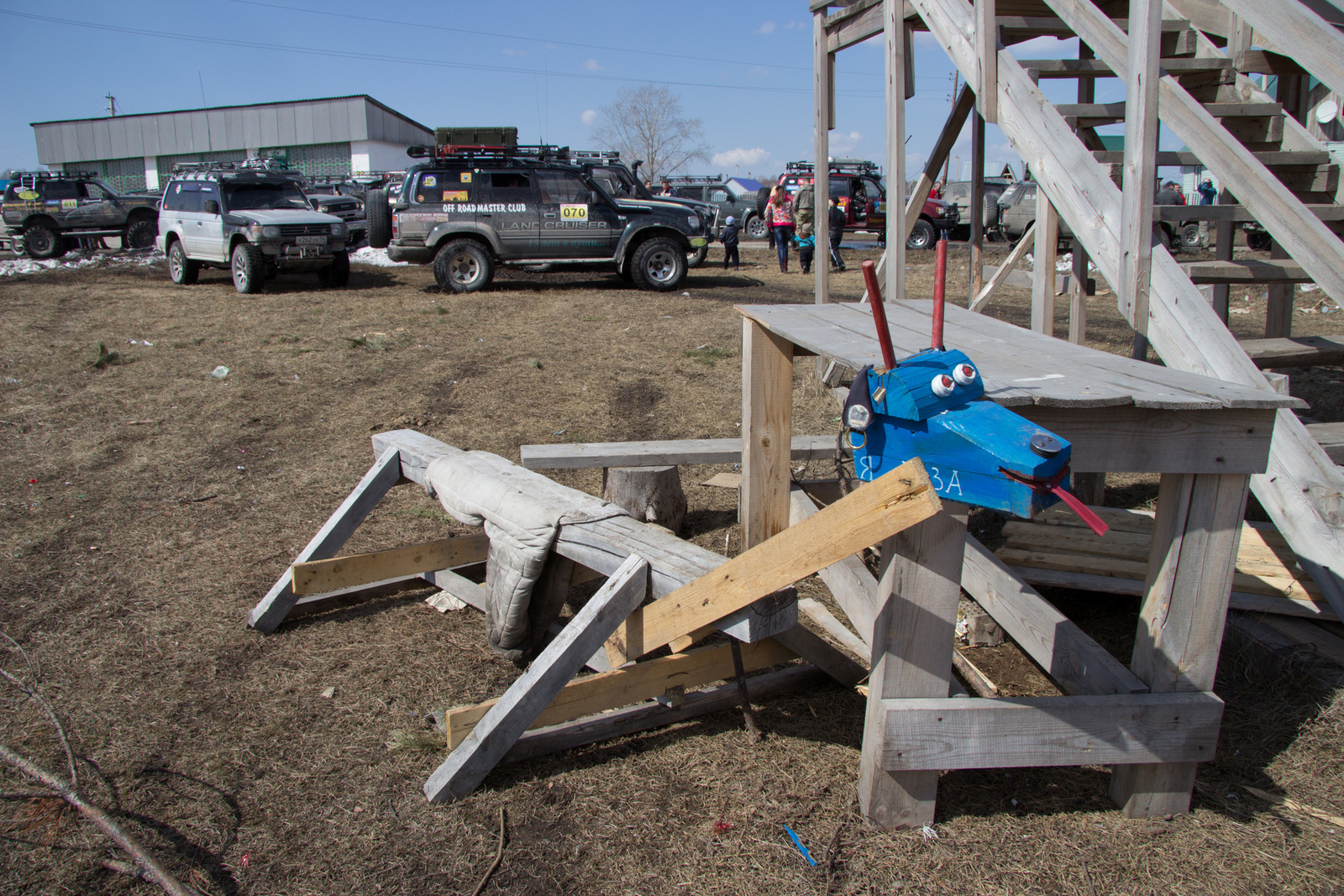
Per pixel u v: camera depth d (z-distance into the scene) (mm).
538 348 8867
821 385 7305
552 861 2396
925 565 2271
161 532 4770
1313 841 2439
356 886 2316
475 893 2277
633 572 2764
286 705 3160
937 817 2543
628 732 2957
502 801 2641
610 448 4734
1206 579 2396
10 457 5996
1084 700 2393
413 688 3277
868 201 21266
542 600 3361
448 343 9109
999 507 2047
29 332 9648
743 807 2592
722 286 13727
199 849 2453
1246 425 2250
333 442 6238
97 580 4184
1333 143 4285
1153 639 2467
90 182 20266
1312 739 2852
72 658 3473
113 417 6836
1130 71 3172
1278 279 3715
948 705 2346
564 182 12477
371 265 17016
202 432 6473
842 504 2125
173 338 9352
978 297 7016
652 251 12852
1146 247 3197
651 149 55156
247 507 5113
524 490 3271
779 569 2295
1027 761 2393
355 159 46031
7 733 2986
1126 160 3229
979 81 4070
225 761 2844
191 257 13477
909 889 2270
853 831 2480
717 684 3316
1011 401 2125
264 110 46500
